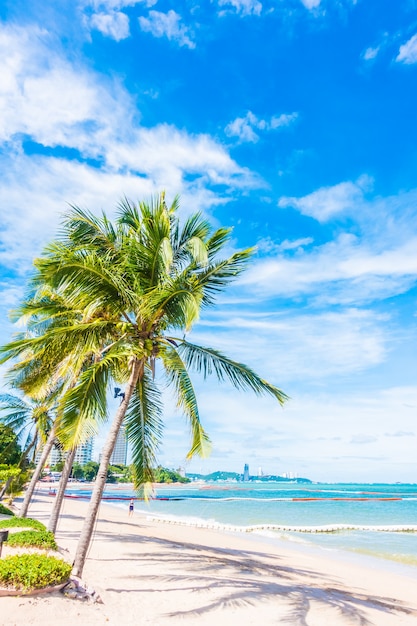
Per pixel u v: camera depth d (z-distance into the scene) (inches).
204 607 331.3
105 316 413.7
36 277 355.3
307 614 347.6
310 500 3309.5
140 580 397.1
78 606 279.7
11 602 258.2
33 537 435.2
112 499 2878.9
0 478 1147.3
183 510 2110.0
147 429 401.4
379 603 441.4
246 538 1033.5
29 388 505.4
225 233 405.1
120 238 406.6
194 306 318.3
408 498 3860.7
